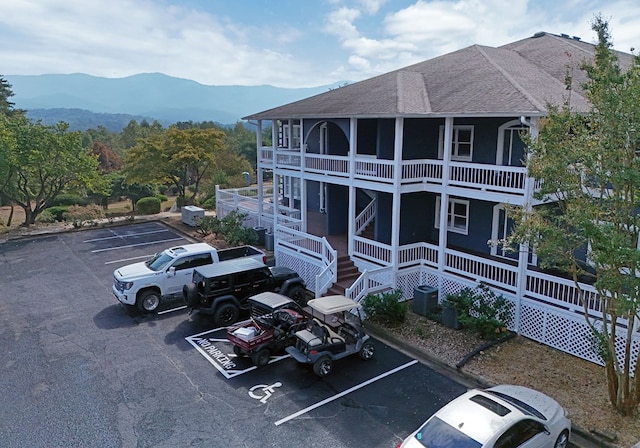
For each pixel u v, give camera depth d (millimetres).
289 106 24406
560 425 8617
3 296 17703
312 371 12102
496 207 17234
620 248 7902
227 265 15883
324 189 26172
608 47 9203
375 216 18922
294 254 19453
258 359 12195
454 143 18219
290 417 10102
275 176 23125
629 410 9602
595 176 8961
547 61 19438
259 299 13555
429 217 19422
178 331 14664
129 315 15969
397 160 15789
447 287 15922
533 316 13367
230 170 47188
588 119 9242
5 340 13938
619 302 8164
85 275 20297
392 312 14297
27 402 10680
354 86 22422
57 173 30297
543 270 15875
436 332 13961
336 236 21672
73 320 15500
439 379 11641
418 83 19062
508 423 7793
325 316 12773
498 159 16703
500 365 12023
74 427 9766
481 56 19281
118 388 11297
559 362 12148
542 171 9391
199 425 9836
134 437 9445
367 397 10859
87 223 30688
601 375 11445
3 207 46594
